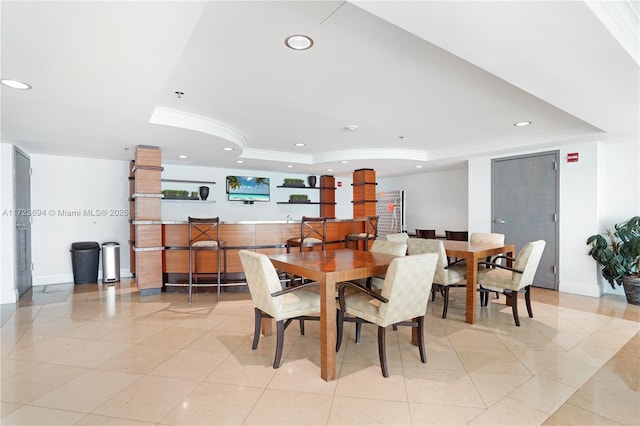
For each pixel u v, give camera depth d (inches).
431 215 345.4
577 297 187.5
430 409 81.2
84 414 79.1
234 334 130.4
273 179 328.8
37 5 61.1
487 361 107.0
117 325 140.5
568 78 94.1
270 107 147.6
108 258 226.4
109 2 60.6
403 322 105.0
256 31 85.1
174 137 171.9
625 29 73.0
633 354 112.4
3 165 178.9
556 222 203.3
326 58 100.9
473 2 58.8
